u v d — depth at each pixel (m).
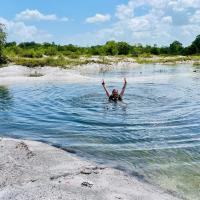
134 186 9.04
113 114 18.27
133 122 16.27
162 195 8.55
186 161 10.99
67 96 25.28
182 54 125.50
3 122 17.06
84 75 44.53
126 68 61.22
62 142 13.29
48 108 20.56
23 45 114.56
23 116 18.41
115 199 8.09
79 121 16.80
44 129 15.46
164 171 10.20
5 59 58.16
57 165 10.45
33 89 29.73
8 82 35.72
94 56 92.50
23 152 11.46
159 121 16.38
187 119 16.70
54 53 84.00
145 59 92.31
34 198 7.93
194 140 13.19
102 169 10.22
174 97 24.05
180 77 41.50
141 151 12.02
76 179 9.26
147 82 35.38
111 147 12.54
